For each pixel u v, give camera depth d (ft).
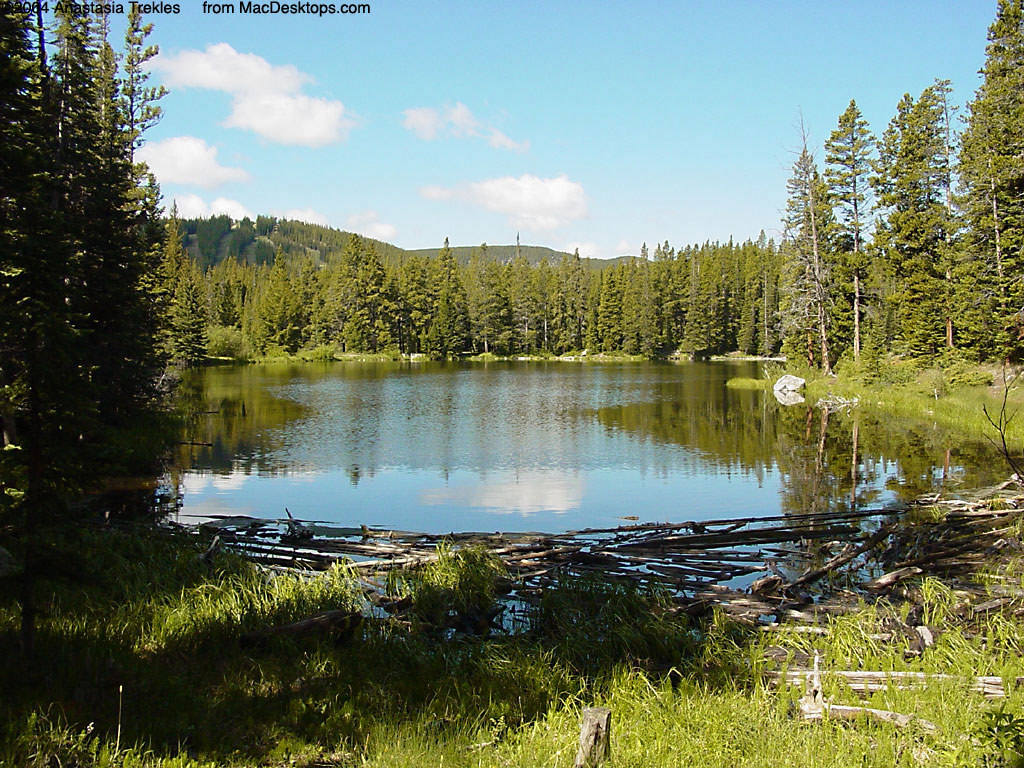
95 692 19.42
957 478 62.28
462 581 32.04
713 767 16.39
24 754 15.49
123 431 76.54
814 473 66.80
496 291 336.08
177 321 235.40
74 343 19.88
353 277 322.96
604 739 16.08
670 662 25.12
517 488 61.62
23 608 20.22
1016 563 34.24
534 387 161.68
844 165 155.94
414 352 328.08
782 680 22.08
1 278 19.31
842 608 29.86
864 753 16.81
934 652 23.73
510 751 17.44
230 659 23.24
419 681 22.82
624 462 73.46
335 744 18.15
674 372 220.64
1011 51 109.19
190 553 35.17
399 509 53.93
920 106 140.77
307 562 37.42
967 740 16.38
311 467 70.33
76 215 62.95
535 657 24.43
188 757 16.87
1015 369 107.55
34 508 19.80
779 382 144.05
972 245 114.32
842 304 166.81
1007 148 107.65
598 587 31.94
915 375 127.75
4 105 38.86
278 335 313.32
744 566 37.91
